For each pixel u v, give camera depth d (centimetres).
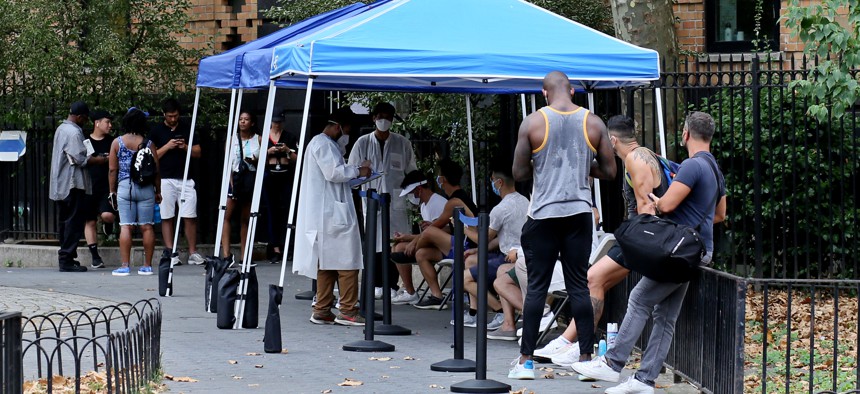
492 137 1645
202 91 1897
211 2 1997
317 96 1884
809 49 1198
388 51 1062
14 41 1816
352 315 1227
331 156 1181
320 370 963
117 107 1839
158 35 1861
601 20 1634
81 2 1830
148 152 1652
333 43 1058
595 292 945
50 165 1900
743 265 1441
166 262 1443
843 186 1376
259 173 1205
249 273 1201
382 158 1460
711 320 813
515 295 1119
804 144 1395
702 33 1694
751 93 1444
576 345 944
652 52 1120
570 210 885
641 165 855
